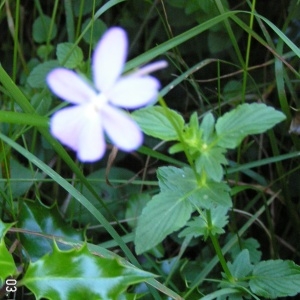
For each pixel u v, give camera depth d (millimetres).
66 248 356
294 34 451
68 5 440
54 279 304
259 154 447
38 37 476
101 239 436
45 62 435
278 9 466
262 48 467
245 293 345
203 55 480
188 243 396
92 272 304
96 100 219
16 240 355
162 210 287
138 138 218
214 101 471
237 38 452
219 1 386
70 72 222
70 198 431
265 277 342
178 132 274
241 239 405
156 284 319
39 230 360
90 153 219
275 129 448
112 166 456
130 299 316
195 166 285
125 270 305
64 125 219
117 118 219
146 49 473
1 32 518
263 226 412
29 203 364
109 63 219
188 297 351
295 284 338
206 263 402
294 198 452
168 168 321
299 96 444
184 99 482
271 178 438
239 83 455
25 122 320
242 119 281
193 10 445
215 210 331
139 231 284
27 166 462
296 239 434
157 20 485
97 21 455
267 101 449
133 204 416
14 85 336
